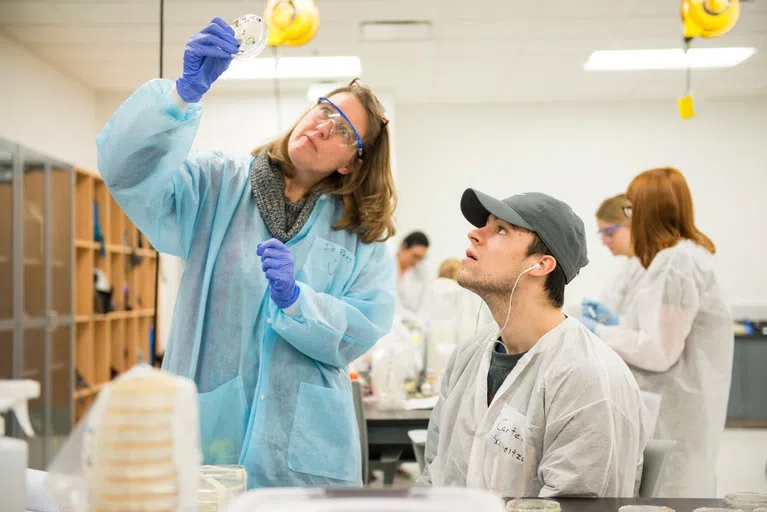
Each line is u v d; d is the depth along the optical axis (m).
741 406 5.77
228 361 1.69
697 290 2.41
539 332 1.49
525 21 5.10
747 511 1.08
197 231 1.73
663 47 5.64
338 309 1.70
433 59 5.92
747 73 6.25
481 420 1.48
